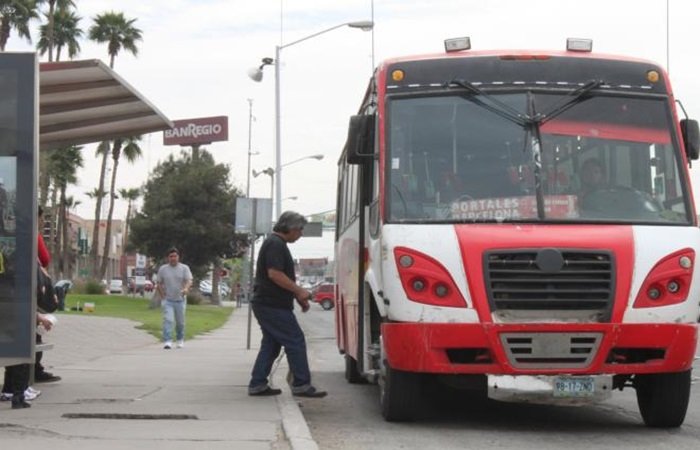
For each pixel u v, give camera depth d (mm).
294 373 10891
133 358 17000
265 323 10930
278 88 37438
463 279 8672
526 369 8594
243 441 8023
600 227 8984
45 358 16641
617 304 8656
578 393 8625
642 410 9695
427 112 9539
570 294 8633
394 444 8570
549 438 8977
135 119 12820
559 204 9125
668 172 9398
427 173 9305
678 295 8820
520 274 8641
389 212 9156
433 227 8969
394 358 8906
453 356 8844
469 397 12195
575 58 9773
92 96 11695
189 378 13242
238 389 11766
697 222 9195
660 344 8719
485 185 9219
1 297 9000
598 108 9555
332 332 33188
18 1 54375
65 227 74375
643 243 8859
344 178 13961
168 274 20422
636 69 9766
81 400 10594
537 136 9383
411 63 9766
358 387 13742
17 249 9023
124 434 8328
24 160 9047
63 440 8008
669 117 9602
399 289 8828
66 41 63562
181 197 56250
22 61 9086
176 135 70938
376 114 9711
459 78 9656
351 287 12367
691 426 9820
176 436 8242
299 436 8195
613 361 8820
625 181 9328
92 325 26031
